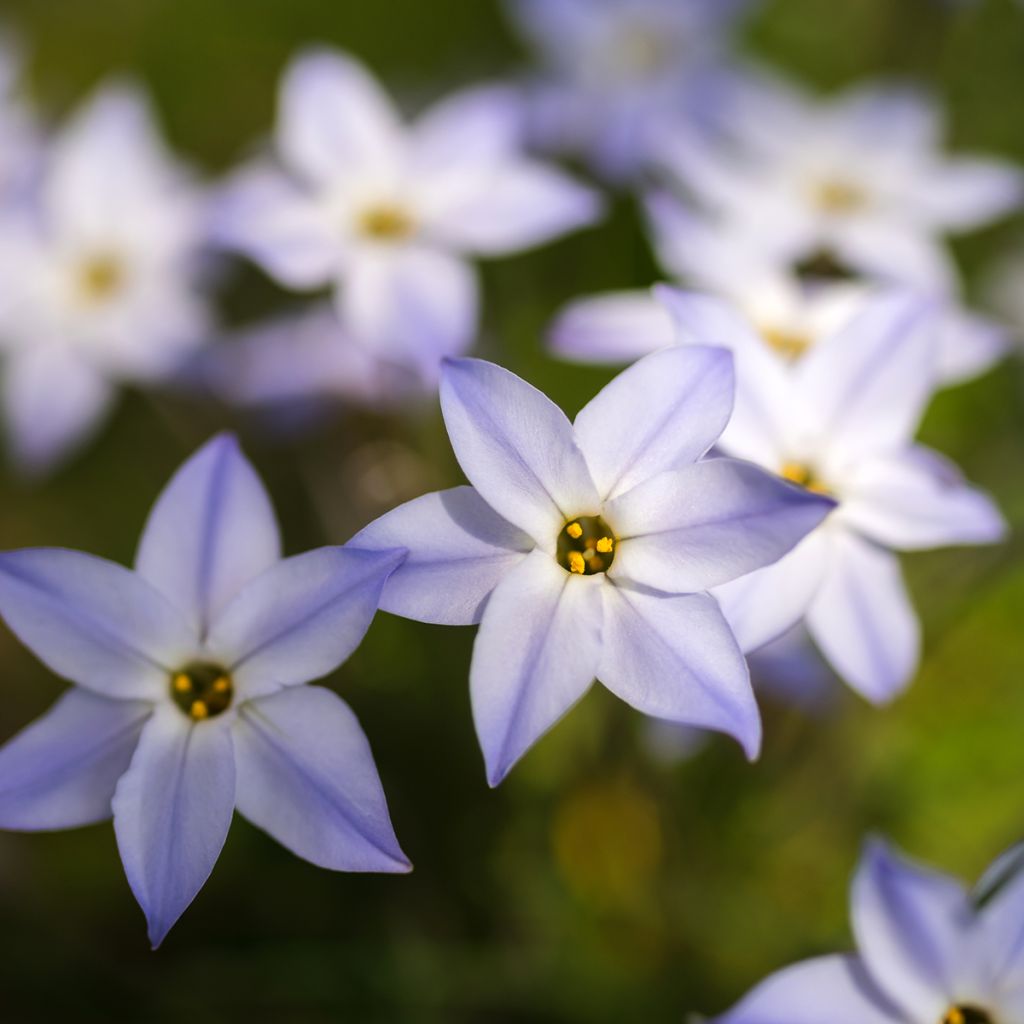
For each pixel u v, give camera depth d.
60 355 0.30
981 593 0.29
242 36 0.42
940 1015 0.21
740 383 0.23
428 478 0.30
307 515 0.32
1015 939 0.21
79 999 0.30
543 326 0.33
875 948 0.21
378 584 0.20
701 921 0.30
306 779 0.21
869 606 0.23
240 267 0.33
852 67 0.39
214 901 0.31
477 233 0.27
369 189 0.28
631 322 0.25
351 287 0.26
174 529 0.21
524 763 0.30
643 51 0.35
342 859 0.20
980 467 0.32
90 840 0.31
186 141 0.41
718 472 0.20
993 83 0.38
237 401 0.29
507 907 0.30
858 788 0.30
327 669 0.21
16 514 0.36
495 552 0.21
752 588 0.22
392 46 0.41
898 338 0.23
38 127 0.33
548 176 0.28
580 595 0.21
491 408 0.20
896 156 0.29
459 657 0.29
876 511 0.23
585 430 0.21
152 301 0.30
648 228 0.34
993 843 0.30
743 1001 0.21
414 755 0.30
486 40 0.40
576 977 0.29
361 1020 0.29
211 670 0.21
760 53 0.40
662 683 0.20
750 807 0.30
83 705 0.21
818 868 0.30
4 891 0.30
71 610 0.21
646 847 0.30
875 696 0.23
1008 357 0.33
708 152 0.29
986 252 0.36
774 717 0.29
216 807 0.21
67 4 0.42
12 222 0.30
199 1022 0.30
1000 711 0.31
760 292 0.26
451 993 0.29
